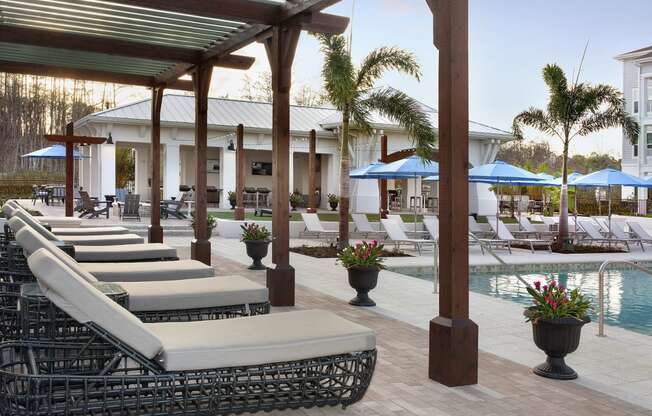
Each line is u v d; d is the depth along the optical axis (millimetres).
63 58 10164
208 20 7609
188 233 16562
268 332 3322
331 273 9758
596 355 5215
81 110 45469
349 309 6820
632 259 13758
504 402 3836
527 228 17438
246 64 9594
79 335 3438
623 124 16297
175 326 3465
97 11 7422
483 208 25266
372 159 24219
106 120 21062
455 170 4105
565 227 15859
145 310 4398
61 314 3492
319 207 27922
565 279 11461
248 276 9031
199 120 9680
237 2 6758
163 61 9641
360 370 3463
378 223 18031
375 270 6988
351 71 12227
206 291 4574
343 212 13102
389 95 13453
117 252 7020
